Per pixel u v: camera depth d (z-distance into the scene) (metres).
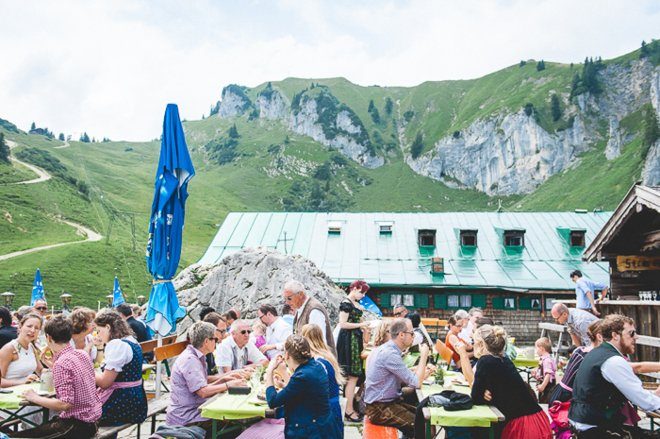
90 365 6.50
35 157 178.88
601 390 6.09
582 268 33.84
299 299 8.50
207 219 179.38
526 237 37.34
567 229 36.53
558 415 7.18
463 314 12.15
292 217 40.53
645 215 14.04
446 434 6.96
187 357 7.30
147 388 12.26
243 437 6.90
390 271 34.12
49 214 138.25
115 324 7.41
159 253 10.66
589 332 6.59
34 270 99.31
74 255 110.31
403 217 40.62
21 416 7.23
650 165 171.12
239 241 37.56
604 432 6.06
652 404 5.80
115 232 141.12
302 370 6.14
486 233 38.16
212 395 7.38
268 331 10.62
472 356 11.00
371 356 7.54
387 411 7.32
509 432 6.26
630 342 6.27
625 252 14.48
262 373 7.89
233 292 17.97
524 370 11.70
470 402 6.35
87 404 6.32
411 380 7.36
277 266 18.19
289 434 6.05
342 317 9.77
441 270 33.38
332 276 33.53
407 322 7.53
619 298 14.70
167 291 10.54
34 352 8.51
